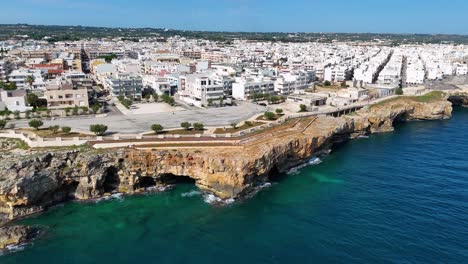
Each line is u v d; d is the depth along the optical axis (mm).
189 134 125375
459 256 75625
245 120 150375
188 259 76812
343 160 133625
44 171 96562
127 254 78562
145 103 187125
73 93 162875
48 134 120500
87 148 107438
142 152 106062
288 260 76000
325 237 83500
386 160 132750
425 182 111812
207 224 90375
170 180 112438
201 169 106188
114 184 107500
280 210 96500
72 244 82000
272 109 177625
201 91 185375
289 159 124438
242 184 102938
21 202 91500
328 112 172000
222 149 112000
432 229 85500
